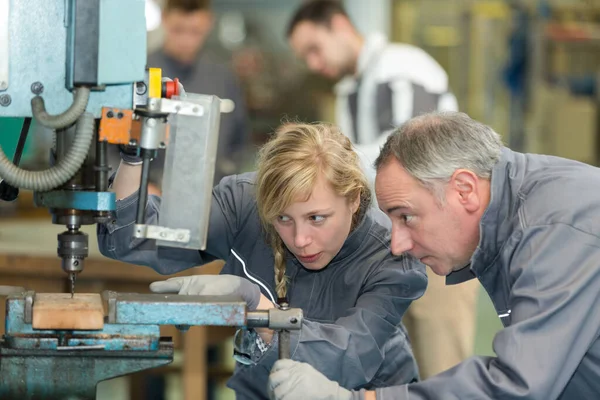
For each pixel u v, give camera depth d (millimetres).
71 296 2137
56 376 1994
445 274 2285
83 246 2105
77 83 1960
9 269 3650
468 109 7547
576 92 7480
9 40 1983
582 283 1979
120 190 2482
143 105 2039
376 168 2232
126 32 1989
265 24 11742
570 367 1989
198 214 2072
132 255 2611
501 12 7398
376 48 4648
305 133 2463
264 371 2645
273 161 2416
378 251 2598
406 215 2178
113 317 1998
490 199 2164
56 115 1974
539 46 7352
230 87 5422
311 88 10414
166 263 2688
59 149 2061
